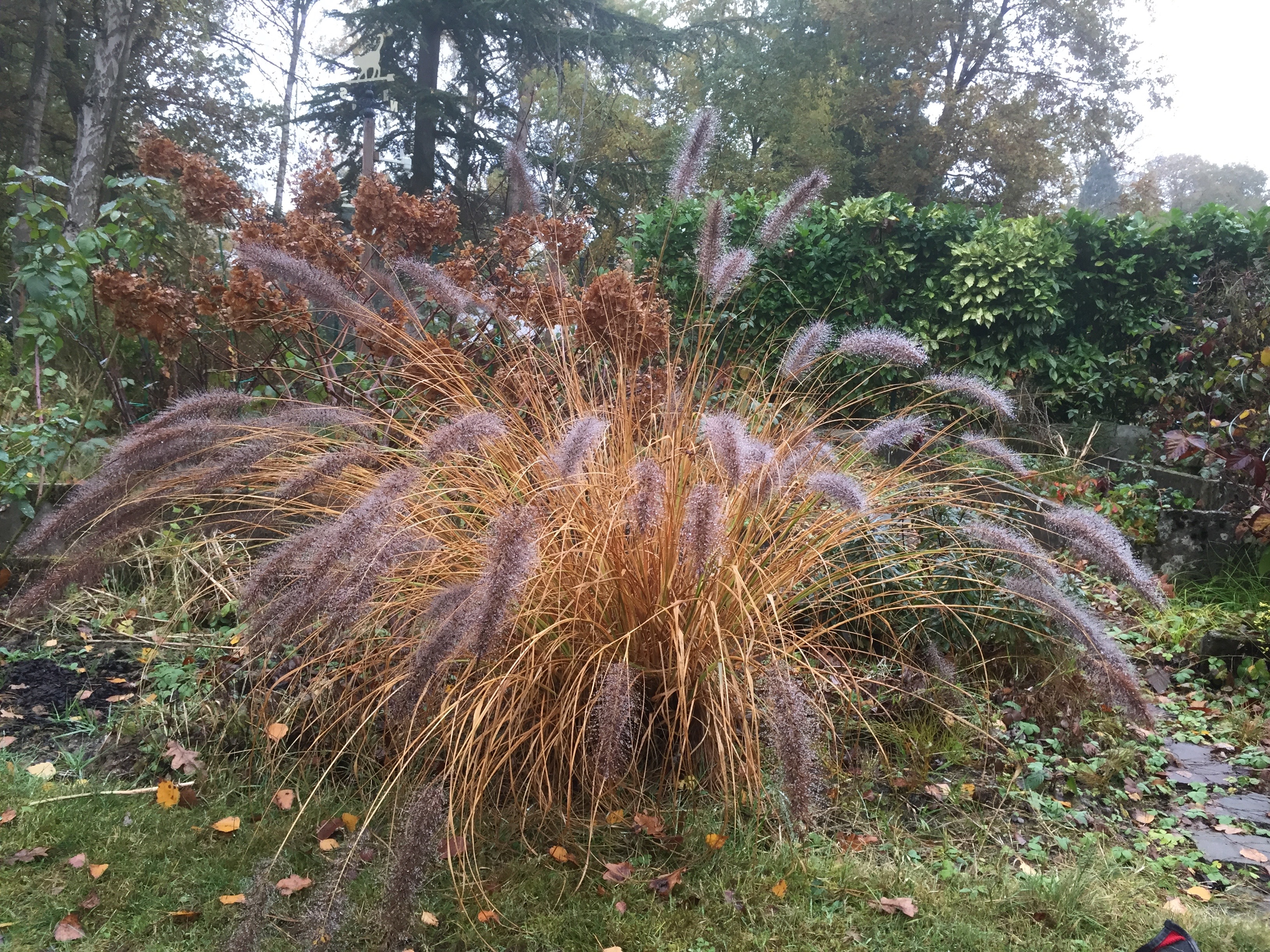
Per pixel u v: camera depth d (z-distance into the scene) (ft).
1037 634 10.77
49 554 12.64
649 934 6.59
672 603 8.29
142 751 8.66
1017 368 27.17
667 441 9.82
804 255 27.48
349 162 64.34
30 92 53.06
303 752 8.59
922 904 7.07
